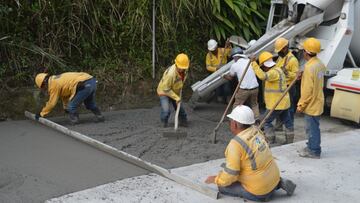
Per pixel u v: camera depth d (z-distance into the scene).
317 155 5.76
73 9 7.95
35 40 7.73
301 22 7.83
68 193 4.56
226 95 8.74
